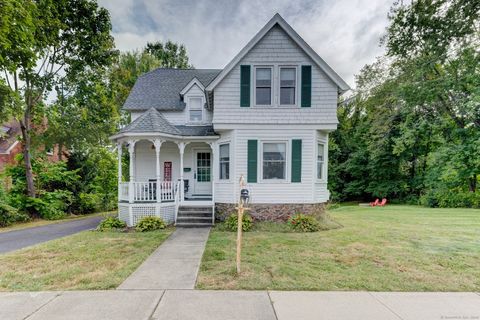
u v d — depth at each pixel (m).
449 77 13.62
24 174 14.01
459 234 7.98
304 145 9.84
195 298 3.71
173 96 13.02
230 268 4.96
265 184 9.84
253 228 8.92
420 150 20.14
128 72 23.41
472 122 15.23
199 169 12.36
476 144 14.77
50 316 3.22
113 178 17.48
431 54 12.62
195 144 12.29
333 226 9.30
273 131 9.86
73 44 14.07
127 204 9.80
